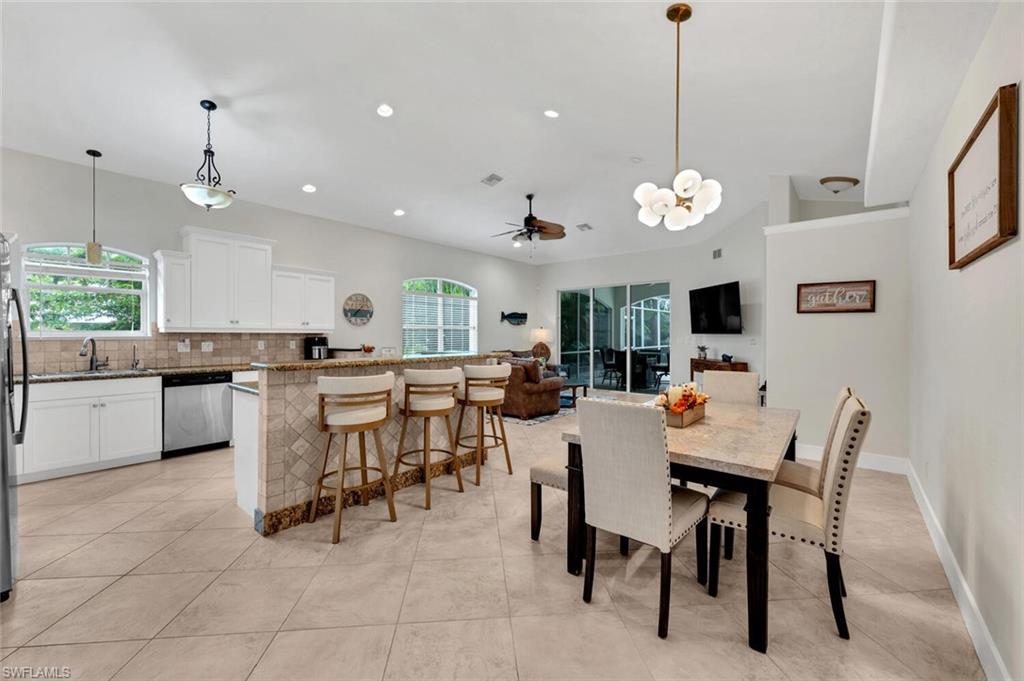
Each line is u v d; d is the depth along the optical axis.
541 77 3.28
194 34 2.88
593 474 1.94
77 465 3.78
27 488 3.48
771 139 3.82
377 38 2.93
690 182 2.60
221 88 3.43
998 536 1.57
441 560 2.40
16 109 3.53
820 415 4.14
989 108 1.55
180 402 4.37
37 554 2.46
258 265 5.19
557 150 4.51
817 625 1.87
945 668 1.63
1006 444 1.51
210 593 2.09
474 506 3.16
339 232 6.54
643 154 4.52
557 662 1.65
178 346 4.88
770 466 1.67
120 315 4.61
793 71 2.85
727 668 1.62
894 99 2.15
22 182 4.04
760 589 1.70
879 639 1.78
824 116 3.35
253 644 1.75
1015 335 1.44
